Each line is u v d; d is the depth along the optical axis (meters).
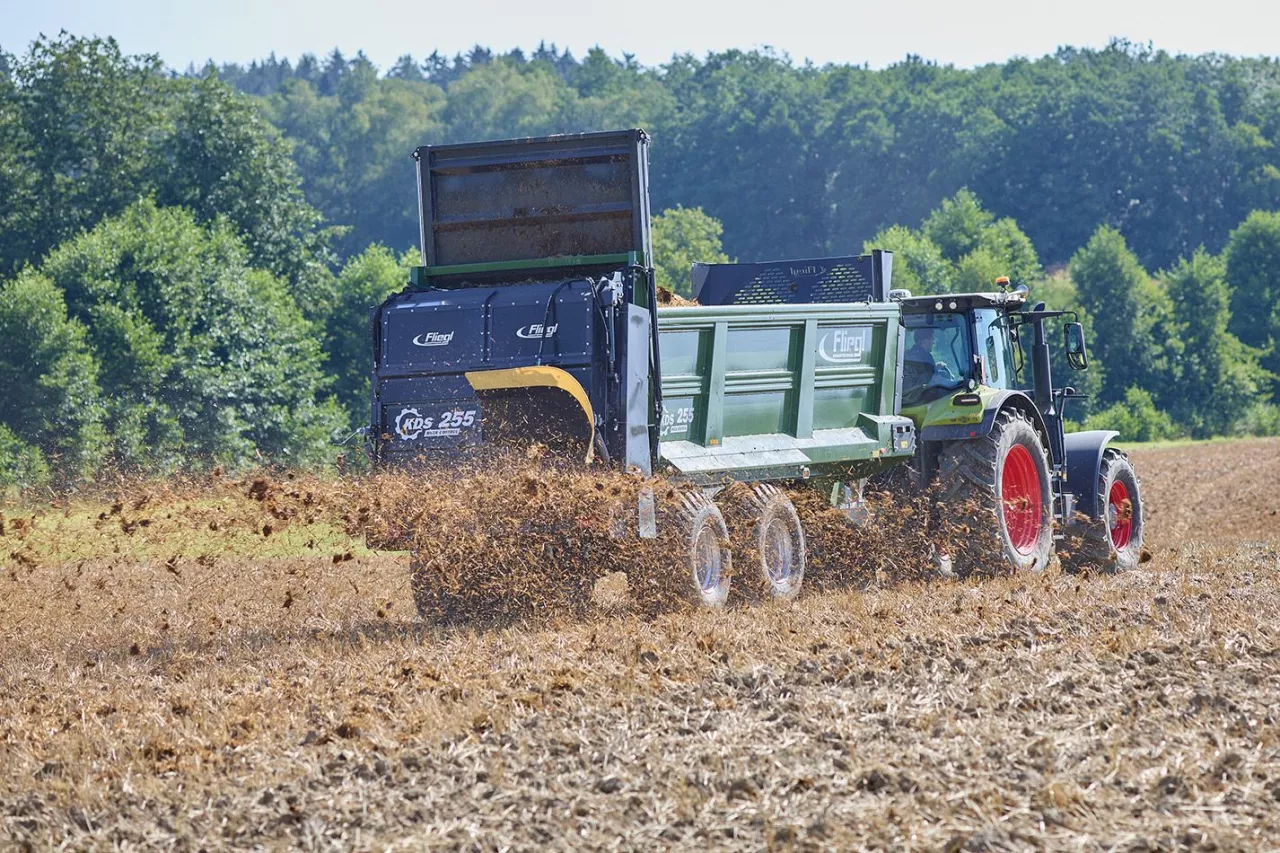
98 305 123.81
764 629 25.19
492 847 14.49
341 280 161.88
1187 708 18.89
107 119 153.50
